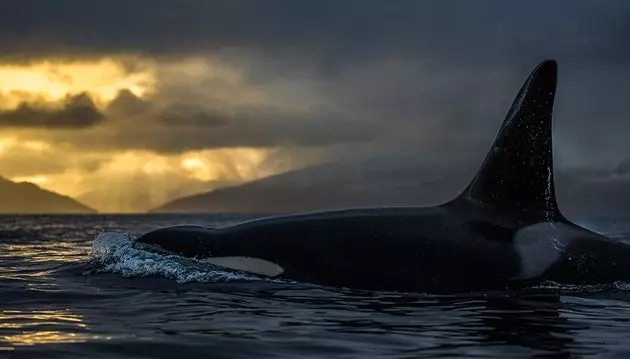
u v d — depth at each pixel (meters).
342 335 8.88
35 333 8.67
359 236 12.24
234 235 12.72
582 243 12.31
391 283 11.71
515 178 12.35
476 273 11.78
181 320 9.52
